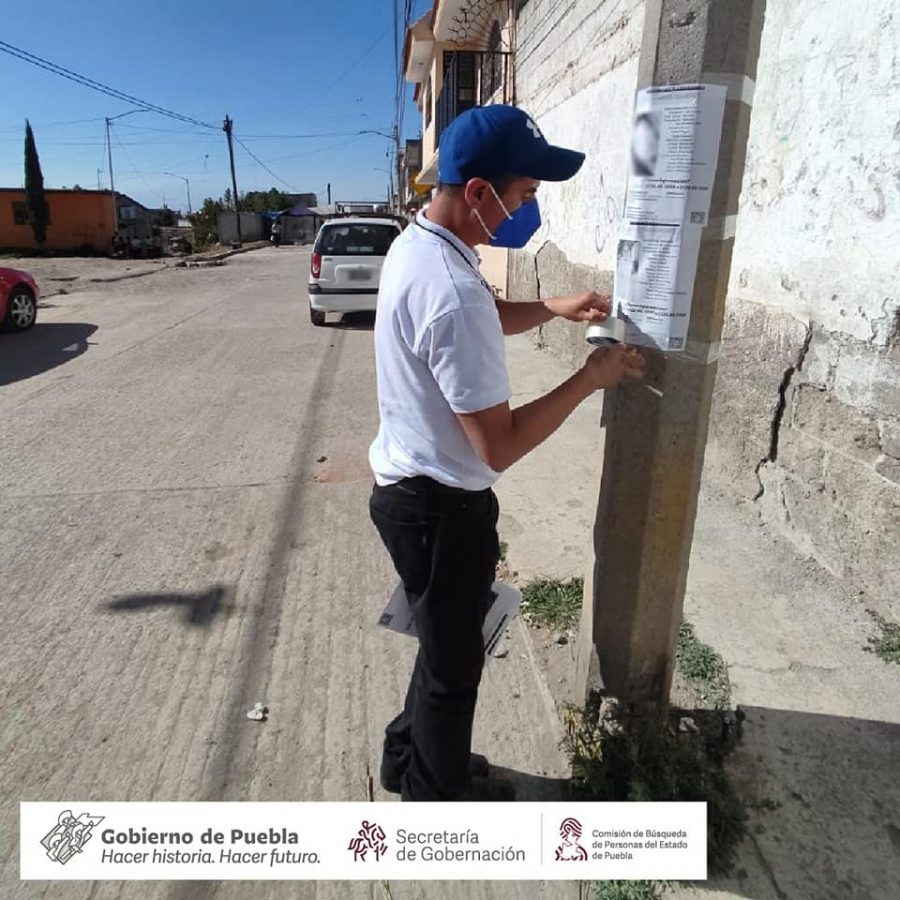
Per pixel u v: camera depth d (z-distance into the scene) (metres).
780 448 3.34
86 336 9.00
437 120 16.03
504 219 1.53
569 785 2.08
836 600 2.88
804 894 1.77
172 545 3.51
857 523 2.86
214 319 10.41
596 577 2.03
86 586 3.15
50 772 2.16
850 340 2.82
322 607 3.00
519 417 1.49
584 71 6.10
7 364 7.41
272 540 3.56
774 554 3.22
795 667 2.53
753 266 3.44
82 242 32.03
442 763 1.83
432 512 1.59
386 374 1.56
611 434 1.88
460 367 1.40
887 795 2.03
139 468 4.48
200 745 2.27
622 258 1.74
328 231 9.40
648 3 1.59
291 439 4.99
